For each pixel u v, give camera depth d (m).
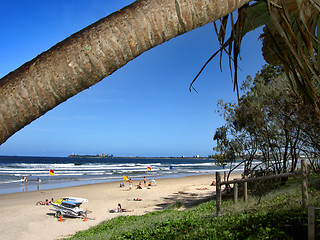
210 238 5.95
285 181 15.62
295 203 7.96
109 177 59.53
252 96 17.19
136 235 8.00
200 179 53.16
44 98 1.36
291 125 14.95
